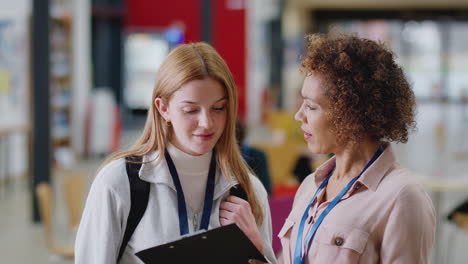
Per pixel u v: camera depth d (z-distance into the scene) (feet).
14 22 28.78
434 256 15.90
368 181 5.04
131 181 5.13
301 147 18.02
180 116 5.01
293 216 5.84
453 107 63.26
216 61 5.10
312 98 5.07
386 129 4.98
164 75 5.09
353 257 4.91
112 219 5.03
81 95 35.88
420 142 38.11
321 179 5.72
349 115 4.88
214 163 5.48
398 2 56.24
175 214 5.17
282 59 55.16
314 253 5.18
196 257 4.55
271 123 30.83
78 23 35.24
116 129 37.04
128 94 50.31
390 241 4.76
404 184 4.87
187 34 30.35
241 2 35.65
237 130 9.98
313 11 62.39
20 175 29.01
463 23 60.39
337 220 5.09
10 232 19.16
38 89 20.03
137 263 5.09
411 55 62.13
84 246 5.09
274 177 17.07
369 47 5.00
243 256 4.76
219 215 5.37
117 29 44.96
